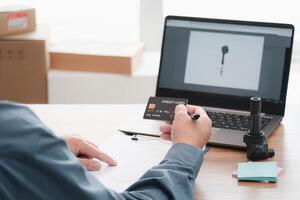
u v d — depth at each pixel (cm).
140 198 99
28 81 250
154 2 273
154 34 280
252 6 256
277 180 121
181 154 114
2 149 78
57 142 84
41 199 80
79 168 86
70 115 167
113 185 117
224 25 157
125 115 165
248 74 154
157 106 151
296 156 134
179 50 161
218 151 137
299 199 112
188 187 107
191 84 160
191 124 123
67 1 273
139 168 125
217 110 156
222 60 157
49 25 269
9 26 248
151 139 142
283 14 254
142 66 261
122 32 278
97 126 156
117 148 137
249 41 154
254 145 132
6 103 83
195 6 264
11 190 78
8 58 247
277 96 152
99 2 273
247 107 154
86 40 275
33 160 79
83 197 84
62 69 256
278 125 154
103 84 250
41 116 166
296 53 261
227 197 114
